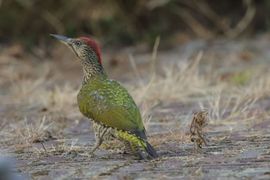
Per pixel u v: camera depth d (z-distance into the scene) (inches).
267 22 1451.8
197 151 557.6
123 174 491.8
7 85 1055.6
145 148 516.7
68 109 794.2
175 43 1387.8
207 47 1334.9
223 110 727.1
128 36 1418.6
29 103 869.8
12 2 1391.5
